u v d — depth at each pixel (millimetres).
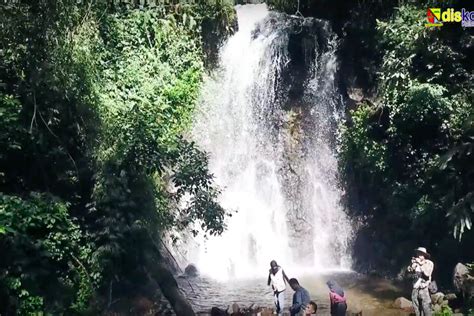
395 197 15094
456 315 10648
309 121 19969
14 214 9914
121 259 11883
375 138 16016
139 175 12703
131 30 16562
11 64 11711
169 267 15281
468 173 12938
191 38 18609
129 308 11844
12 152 11531
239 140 19281
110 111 13734
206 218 12453
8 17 11469
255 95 20109
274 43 20734
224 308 12469
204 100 18609
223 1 19828
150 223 12875
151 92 16375
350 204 18094
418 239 14656
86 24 14219
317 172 19219
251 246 17984
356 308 12195
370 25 18219
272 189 19266
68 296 10734
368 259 16672
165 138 15539
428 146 14375
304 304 10023
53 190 12133
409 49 14594
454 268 12359
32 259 10164
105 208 11656
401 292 13609
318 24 20594
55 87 11688
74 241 11086
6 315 9625
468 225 11875
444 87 13828
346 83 19281
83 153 12414
